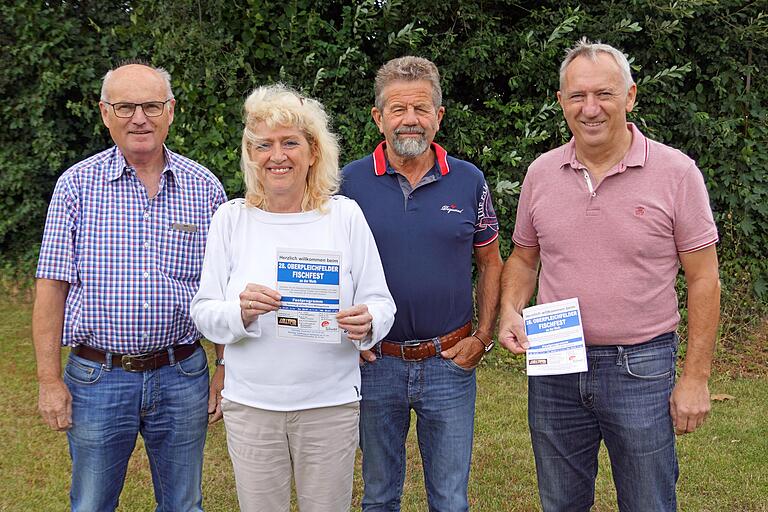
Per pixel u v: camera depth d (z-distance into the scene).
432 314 2.60
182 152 5.96
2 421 4.50
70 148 7.55
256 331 2.20
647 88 5.85
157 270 2.49
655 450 2.36
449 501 2.64
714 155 6.13
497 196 5.84
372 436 2.69
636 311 2.32
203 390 2.67
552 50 5.57
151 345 2.50
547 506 2.62
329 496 2.32
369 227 2.54
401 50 5.88
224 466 4.02
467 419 2.70
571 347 2.37
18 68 6.93
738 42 5.94
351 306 2.32
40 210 7.40
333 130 5.91
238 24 5.92
